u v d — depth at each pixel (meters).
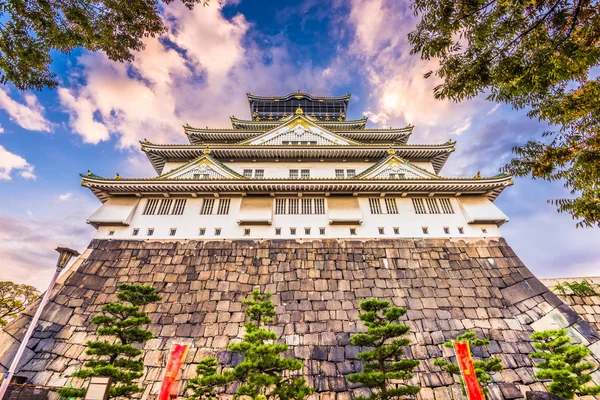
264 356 8.78
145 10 8.70
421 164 25.34
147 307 14.96
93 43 8.91
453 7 6.72
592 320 15.27
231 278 16.31
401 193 19.75
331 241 18.12
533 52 6.68
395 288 15.98
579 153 8.01
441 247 17.97
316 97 36.88
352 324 14.40
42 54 8.26
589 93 7.50
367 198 19.95
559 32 6.41
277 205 19.62
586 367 10.15
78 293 15.14
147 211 18.98
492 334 14.05
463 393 11.12
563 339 10.38
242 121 31.17
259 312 11.59
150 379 12.39
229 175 20.59
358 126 31.33
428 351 13.43
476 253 17.70
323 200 19.92
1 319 21.73
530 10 6.34
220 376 9.10
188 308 14.95
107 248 17.33
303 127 26.39
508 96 8.08
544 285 16.22
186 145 23.11
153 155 24.00
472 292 15.86
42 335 13.23
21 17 7.72
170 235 18.08
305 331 14.08
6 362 12.16
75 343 13.35
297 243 18.00
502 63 6.99
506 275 16.62
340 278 16.36
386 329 9.37
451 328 14.30
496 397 11.91
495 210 19.06
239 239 18.09
